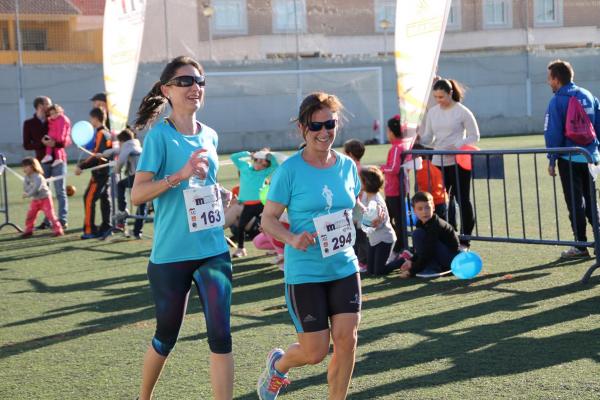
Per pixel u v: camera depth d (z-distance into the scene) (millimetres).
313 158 4273
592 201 7375
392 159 8758
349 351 4188
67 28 27969
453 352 5359
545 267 8102
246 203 9492
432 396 4535
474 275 7582
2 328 6660
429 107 10055
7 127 27250
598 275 7562
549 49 34406
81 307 7332
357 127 31797
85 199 11562
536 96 33406
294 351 4293
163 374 5242
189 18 30859
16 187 18672
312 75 31328
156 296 4363
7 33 27281
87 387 5074
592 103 8258
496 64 32750
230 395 4242
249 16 31750
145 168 4309
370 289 7551
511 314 6301
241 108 30469
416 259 7887
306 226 4230
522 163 19359
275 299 7332
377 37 33438
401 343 5645
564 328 5809
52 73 27812
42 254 10414
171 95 4438
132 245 10906
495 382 4711
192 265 4336
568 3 34625
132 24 11508
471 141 9133
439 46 8539
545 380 4695
